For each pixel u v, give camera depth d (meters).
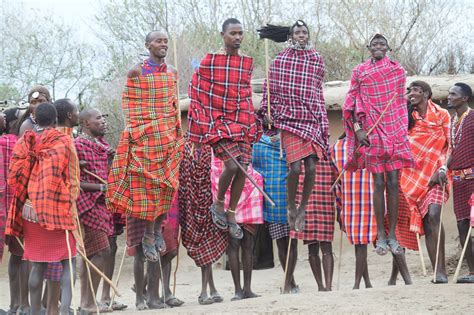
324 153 13.23
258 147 14.59
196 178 14.03
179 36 30.23
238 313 11.40
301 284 17.31
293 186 13.20
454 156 13.75
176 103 12.92
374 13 30.58
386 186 13.30
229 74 12.43
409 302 11.32
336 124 20.16
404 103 13.27
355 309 11.05
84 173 13.30
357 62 30.11
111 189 12.80
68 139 11.60
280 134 13.38
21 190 11.60
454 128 13.91
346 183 14.24
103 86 31.77
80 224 13.14
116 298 16.67
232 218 13.05
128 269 21.14
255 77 28.89
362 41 30.53
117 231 14.75
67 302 11.72
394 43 29.92
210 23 32.00
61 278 11.96
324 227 14.34
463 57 29.58
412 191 13.99
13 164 11.60
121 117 30.80
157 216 12.98
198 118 12.48
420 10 30.19
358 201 14.20
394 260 14.94
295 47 13.14
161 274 14.17
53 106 11.84
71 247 11.72
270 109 13.29
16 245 12.81
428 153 14.03
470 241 13.81
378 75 13.09
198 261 14.29
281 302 11.89
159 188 12.77
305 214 13.93
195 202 14.05
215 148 12.53
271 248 20.06
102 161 13.58
